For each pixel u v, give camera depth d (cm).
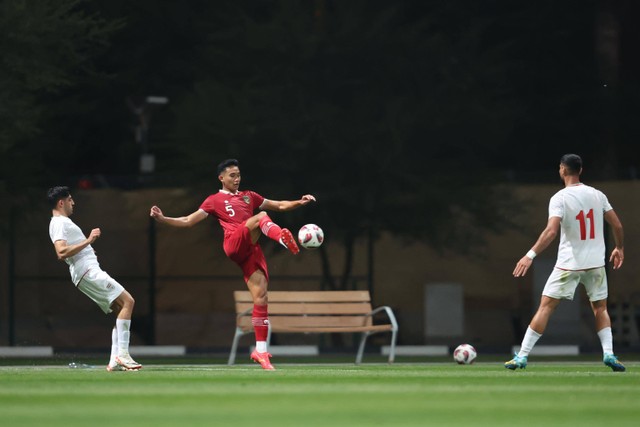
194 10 12500
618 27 13625
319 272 10231
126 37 12406
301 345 10338
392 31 10288
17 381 3612
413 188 9894
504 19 13050
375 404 2669
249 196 4834
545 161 13612
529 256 4481
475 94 10362
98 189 10512
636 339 10344
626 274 10438
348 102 10219
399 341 10506
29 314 10375
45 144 10412
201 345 10462
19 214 9956
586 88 13550
